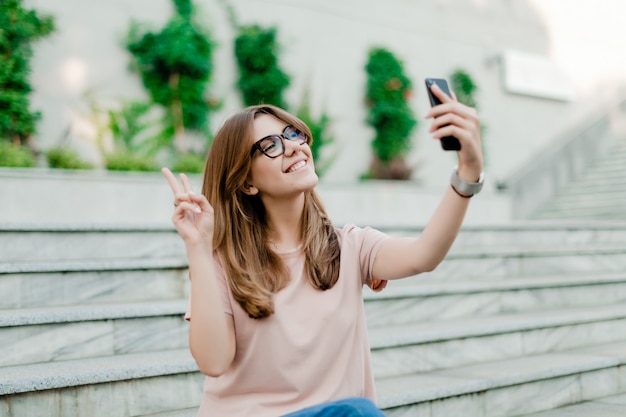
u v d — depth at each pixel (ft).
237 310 5.22
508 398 10.73
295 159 5.48
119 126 23.29
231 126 5.54
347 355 5.30
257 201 5.72
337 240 5.65
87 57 22.90
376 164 30.25
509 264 16.78
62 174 19.03
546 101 38.01
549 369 11.25
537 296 15.14
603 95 41.06
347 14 30.14
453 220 4.91
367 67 30.32
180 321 10.51
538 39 38.04
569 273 17.87
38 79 21.84
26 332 9.30
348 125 29.76
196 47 24.89
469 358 11.88
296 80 28.43
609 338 14.39
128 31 23.77
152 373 8.75
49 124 21.94
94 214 19.56
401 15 32.07
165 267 12.00
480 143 4.58
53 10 22.30
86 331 9.73
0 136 20.84
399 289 12.81
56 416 8.11
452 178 4.82
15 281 10.60
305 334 5.19
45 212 18.74
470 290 13.85
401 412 9.47
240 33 26.63
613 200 32.22
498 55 35.50
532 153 37.04
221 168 5.54
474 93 34.19
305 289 5.36
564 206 33.73
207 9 26.02
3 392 7.73
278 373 5.17
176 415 8.55
